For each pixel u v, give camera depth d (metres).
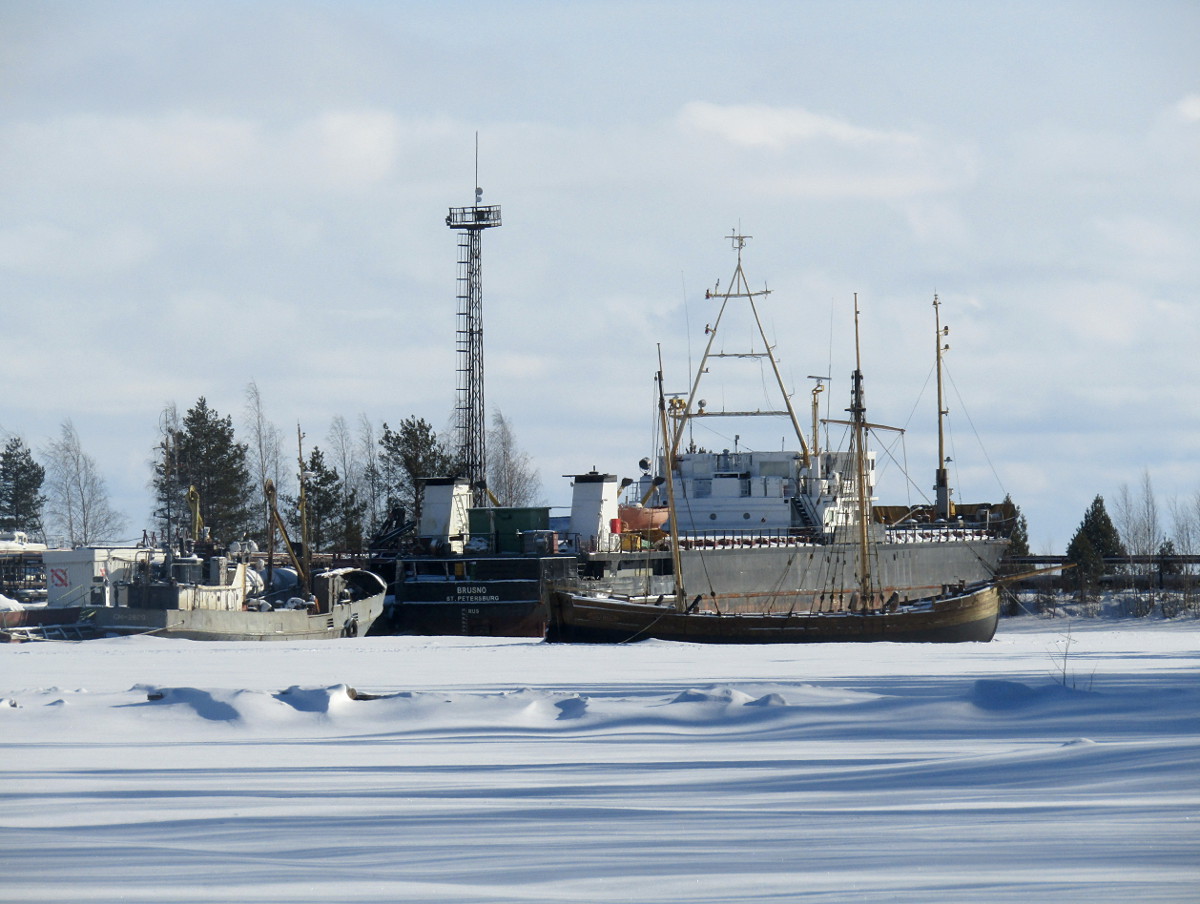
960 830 56.28
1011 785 68.56
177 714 108.88
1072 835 54.34
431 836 57.88
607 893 46.12
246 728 105.00
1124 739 87.69
